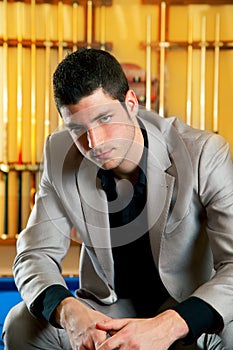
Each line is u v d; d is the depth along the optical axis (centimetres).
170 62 540
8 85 541
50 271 209
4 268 528
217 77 539
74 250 511
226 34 540
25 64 540
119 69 195
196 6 536
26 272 210
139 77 534
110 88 189
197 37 540
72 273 503
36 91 541
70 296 199
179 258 211
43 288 203
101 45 534
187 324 186
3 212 542
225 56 542
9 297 335
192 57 540
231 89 544
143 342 180
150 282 221
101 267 214
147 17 536
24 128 544
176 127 216
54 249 217
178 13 538
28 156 546
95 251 211
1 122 543
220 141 212
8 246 536
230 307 193
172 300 219
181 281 213
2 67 538
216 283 196
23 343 214
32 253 214
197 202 208
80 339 185
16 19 537
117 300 223
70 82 186
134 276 220
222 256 204
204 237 216
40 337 213
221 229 204
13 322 216
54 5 537
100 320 187
